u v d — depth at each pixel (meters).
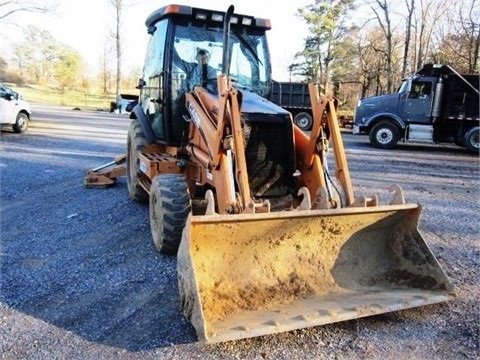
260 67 5.06
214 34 4.84
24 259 4.09
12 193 6.61
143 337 2.86
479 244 4.87
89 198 6.32
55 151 10.81
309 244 3.40
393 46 29.72
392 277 3.48
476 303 3.40
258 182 3.76
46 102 30.14
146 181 5.10
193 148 4.29
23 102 13.92
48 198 6.33
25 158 9.68
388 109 14.23
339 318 2.86
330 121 3.57
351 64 34.72
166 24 4.78
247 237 3.15
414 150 14.27
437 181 8.75
